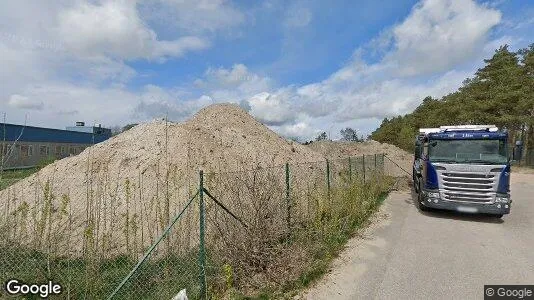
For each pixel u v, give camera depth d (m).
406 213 10.02
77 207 6.87
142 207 6.73
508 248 6.62
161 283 4.55
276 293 4.54
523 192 14.97
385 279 5.12
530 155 29.81
